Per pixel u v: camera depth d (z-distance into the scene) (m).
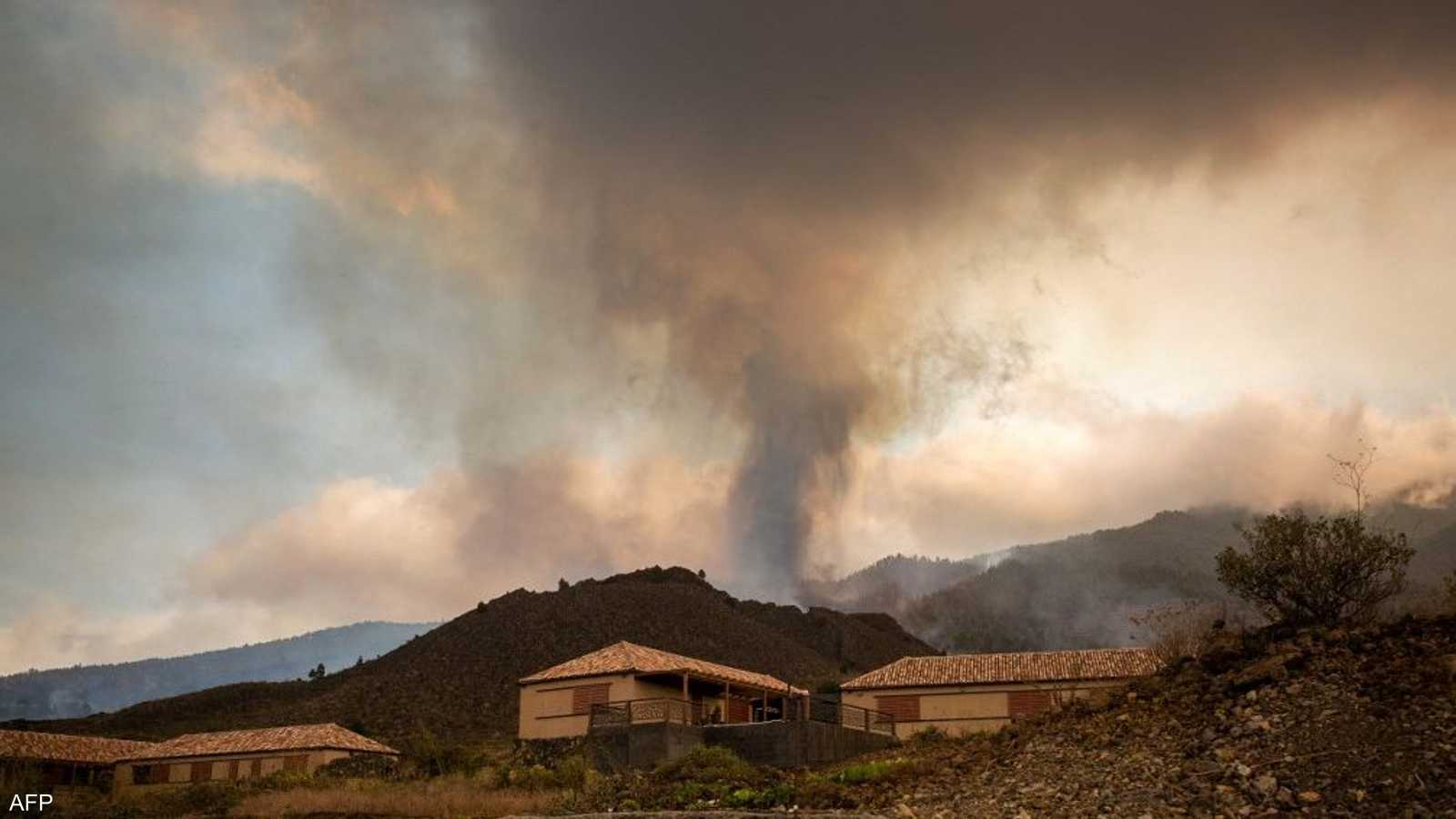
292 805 35.44
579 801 23.08
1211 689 17.41
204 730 99.44
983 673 49.81
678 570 146.62
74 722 109.25
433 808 32.56
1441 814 12.35
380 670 106.06
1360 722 14.74
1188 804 14.14
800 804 18.70
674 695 48.69
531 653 100.19
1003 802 15.88
